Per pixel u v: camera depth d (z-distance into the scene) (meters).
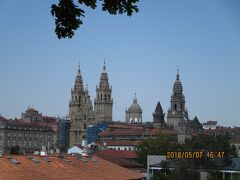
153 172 130.38
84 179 78.44
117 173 91.06
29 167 75.00
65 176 76.81
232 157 130.88
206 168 118.94
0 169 69.06
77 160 91.75
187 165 114.94
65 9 20.95
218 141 130.50
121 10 21.22
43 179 70.50
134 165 153.62
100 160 100.19
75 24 21.16
